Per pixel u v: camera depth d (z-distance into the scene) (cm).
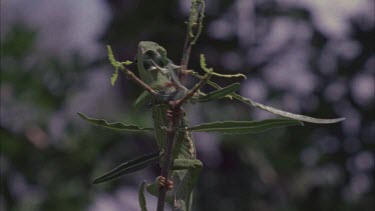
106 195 1357
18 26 1389
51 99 1366
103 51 1398
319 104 1378
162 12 1370
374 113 1374
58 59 1386
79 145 1350
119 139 1349
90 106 1373
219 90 397
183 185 423
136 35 1378
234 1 1382
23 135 1343
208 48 1371
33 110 1353
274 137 1402
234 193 1392
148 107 418
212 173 1399
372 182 1377
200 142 1407
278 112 411
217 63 1373
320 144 1392
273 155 1402
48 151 1348
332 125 1386
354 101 1378
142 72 414
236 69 1382
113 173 411
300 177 1404
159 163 415
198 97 400
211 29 1373
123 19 1384
